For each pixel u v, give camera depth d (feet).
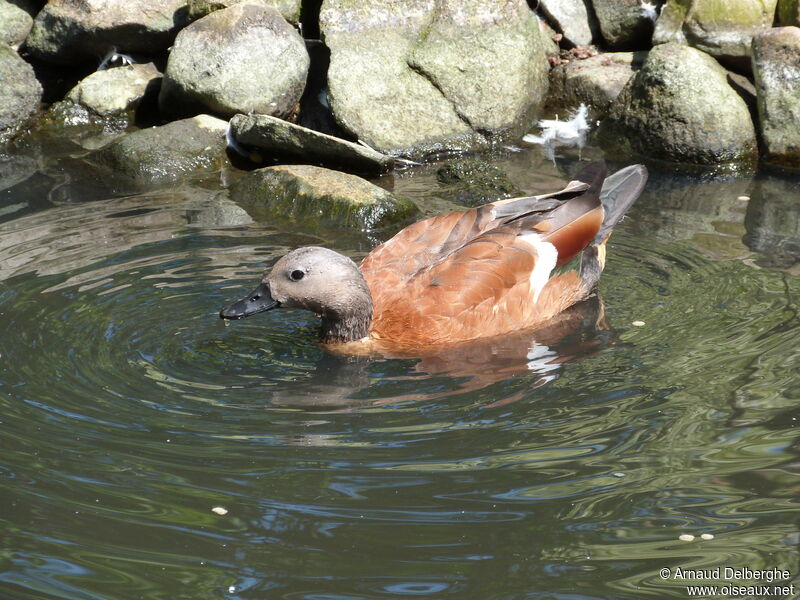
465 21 42.52
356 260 31.12
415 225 28.50
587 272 28.58
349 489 19.49
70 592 16.61
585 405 22.70
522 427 21.81
